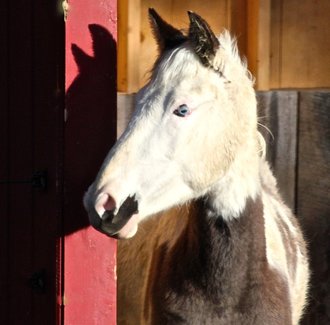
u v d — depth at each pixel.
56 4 5.93
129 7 9.51
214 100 6.08
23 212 6.53
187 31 6.36
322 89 10.04
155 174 5.87
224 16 10.17
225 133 6.15
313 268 9.63
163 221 7.05
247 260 6.34
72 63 5.92
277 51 10.26
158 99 5.95
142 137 5.86
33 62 6.30
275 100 9.55
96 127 6.08
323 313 9.63
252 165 6.39
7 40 6.66
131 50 9.59
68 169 6.00
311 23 10.35
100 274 6.18
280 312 6.50
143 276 7.07
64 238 6.04
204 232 6.34
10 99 6.65
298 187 9.65
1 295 6.91
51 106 6.06
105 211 5.55
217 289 6.31
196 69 6.04
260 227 6.43
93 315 6.18
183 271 6.43
